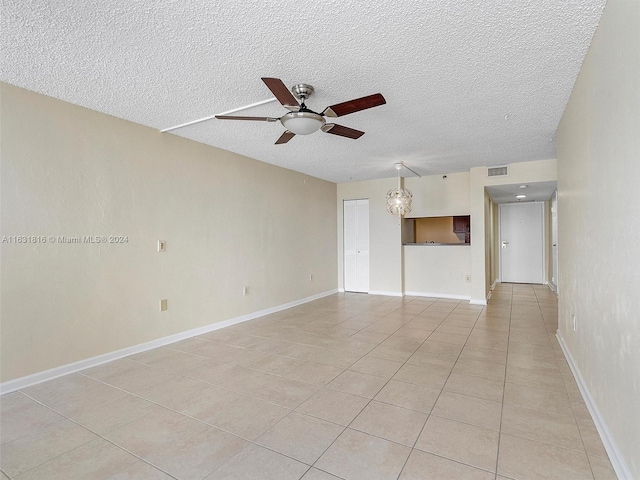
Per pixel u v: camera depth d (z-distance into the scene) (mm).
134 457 1870
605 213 1917
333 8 1824
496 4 1805
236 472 1738
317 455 1864
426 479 1665
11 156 2707
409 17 1909
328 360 3295
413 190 6770
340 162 5430
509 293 7004
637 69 1412
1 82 2652
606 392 1918
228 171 4703
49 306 2926
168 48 2201
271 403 2457
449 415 2256
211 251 4430
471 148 4637
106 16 1869
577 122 2648
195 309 4203
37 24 1933
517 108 3248
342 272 7414
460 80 2680
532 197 7473
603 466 1736
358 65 2443
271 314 5324
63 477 1721
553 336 3984
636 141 1440
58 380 2885
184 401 2502
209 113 3336
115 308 3395
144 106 3158
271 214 5488
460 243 6570
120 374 3006
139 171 3617
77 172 3115
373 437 2023
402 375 2916
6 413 2352
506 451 1868
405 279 6922
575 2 1797
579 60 2383
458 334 4113
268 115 3387
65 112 3033
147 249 3691
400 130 3871
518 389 2621
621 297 1666
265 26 1978
